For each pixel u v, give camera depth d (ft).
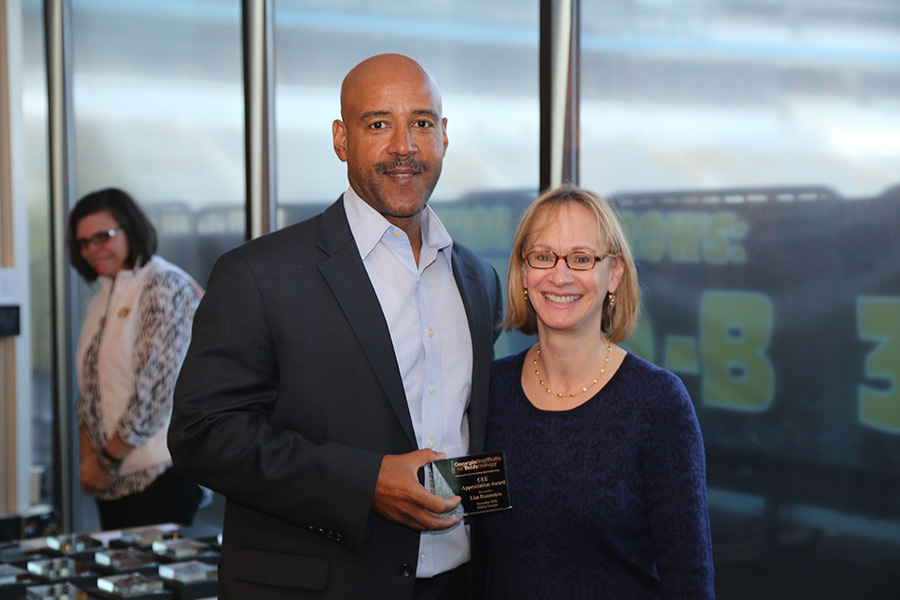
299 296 5.98
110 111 15.15
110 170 15.25
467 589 6.62
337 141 6.66
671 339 9.98
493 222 10.68
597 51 9.79
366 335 5.98
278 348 5.94
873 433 8.77
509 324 6.51
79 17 15.61
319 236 6.22
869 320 8.73
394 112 6.10
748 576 9.77
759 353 9.43
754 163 9.30
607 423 5.81
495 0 10.47
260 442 5.69
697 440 5.71
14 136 14.89
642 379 5.87
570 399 6.02
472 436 6.28
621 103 9.77
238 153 13.21
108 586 8.11
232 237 13.38
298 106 12.30
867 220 8.68
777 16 9.06
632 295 6.17
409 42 11.23
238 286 5.92
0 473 14.99
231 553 6.19
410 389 6.21
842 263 8.84
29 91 16.35
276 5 12.42
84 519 16.47
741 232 9.40
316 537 5.99
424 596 6.30
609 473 5.70
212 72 13.46
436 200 11.14
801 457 9.23
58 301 16.28
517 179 10.45
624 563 5.71
